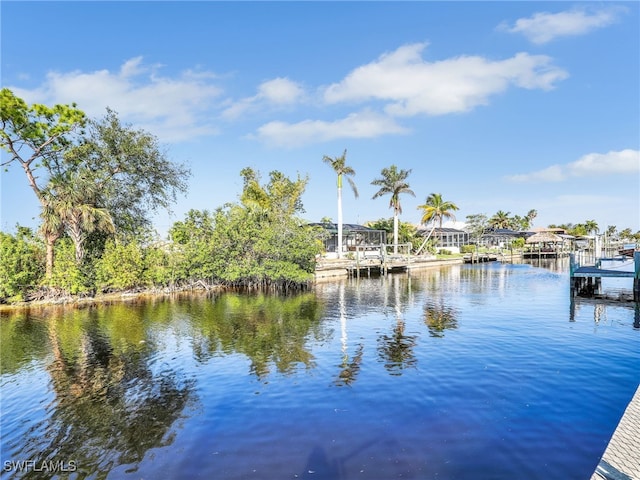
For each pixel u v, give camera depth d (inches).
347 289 1269.7
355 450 291.7
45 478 273.0
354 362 494.3
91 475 274.4
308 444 302.5
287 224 1360.7
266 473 266.8
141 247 1227.9
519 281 1445.6
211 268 1270.9
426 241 2566.4
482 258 2687.0
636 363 467.2
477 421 330.3
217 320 777.6
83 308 940.0
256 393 404.2
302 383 427.2
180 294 1177.4
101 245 1216.8
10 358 544.7
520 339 586.9
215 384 433.1
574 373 437.1
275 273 1257.4
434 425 325.7
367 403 371.6
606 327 658.8
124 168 1318.9
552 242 3137.3
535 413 342.0
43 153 1176.8
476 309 861.8
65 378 466.0
